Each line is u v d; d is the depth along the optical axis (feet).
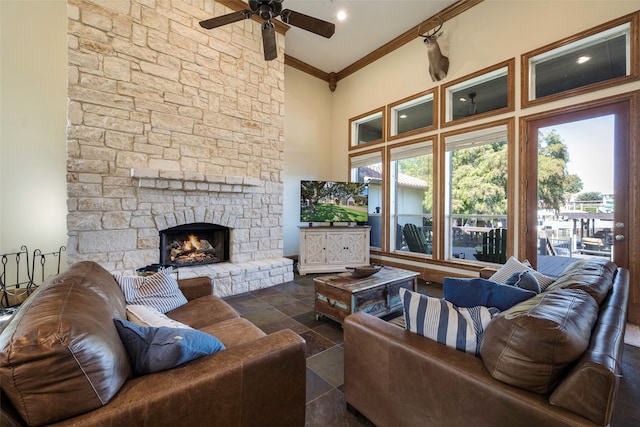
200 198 12.29
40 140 11.53
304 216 15.67
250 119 13.67
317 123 19.04
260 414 3.72
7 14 10.85
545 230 10.75
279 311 10.09
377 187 17.34
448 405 3.43
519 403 2.82
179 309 6.59
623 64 9.27
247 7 13.16
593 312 3.57
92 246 9.89
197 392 3.15
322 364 6.78
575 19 9.91
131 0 10.61
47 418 2.45
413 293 4.35
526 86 11.09
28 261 11.16
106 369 2.77
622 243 9.11
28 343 2.45
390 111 16.17
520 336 2.93
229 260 13.46
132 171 10.42
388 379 4.20
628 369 6.40
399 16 13.56
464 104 13.32
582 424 2.44
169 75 11.43
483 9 12.19
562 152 10.32
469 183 13.12
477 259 12.91
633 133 8.89
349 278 9.25
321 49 16.39
